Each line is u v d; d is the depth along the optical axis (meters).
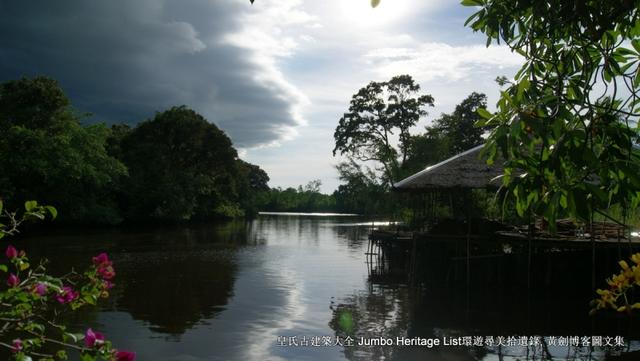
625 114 2.89
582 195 2.57
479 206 28.88
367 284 19.20
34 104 36.22
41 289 3.47
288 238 40.03
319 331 11.97
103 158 40.31
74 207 39.81
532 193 2.94
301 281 19.42
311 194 122.50
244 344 10.73
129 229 44.84
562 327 12.73
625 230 17.23
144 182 50.59
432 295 17.17
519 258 19.12
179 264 23.45
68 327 11.62
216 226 55.06
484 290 18.27
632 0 2.94
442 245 21.98
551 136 2.80
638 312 14.28
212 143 57.91
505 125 2.88
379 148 49.19
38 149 33.41
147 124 53.69
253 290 17.23
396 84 49.25
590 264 18.47
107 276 3.91
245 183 78.75
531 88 3.13
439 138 46.25
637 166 2.81
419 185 19.77
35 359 8.84
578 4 3.01
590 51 3.30
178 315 13.30
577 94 3.23
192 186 53.19
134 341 10.77
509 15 3.34
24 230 36.84
